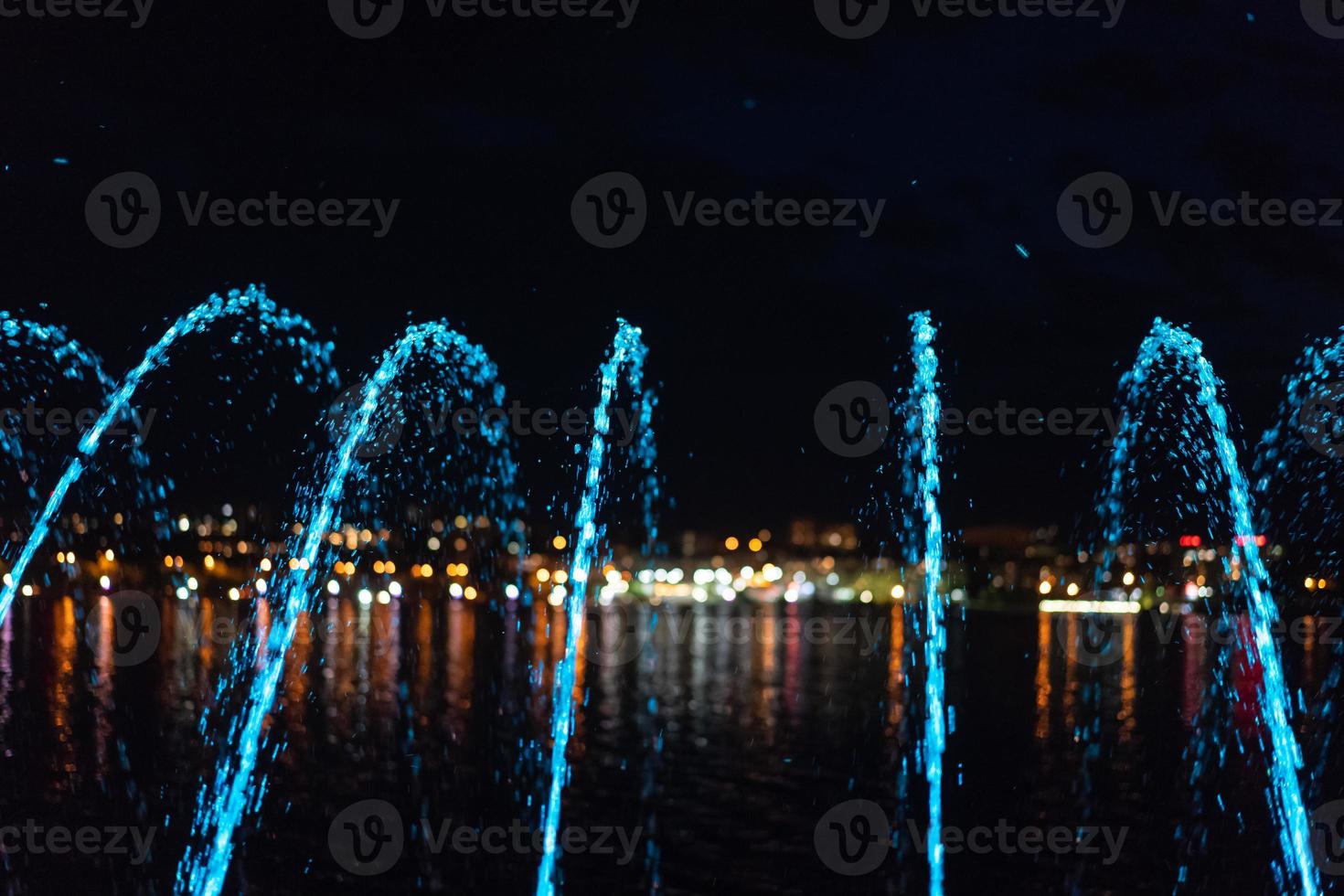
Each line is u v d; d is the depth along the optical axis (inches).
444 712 1045.8
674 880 551.2
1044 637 2372.0
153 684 1205.7
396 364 840.3
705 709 1114.7
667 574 4751.5
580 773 777.6
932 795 729.6
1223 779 786.2
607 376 841.5
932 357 841.5
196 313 823.1
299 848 588.1
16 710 1003.3
